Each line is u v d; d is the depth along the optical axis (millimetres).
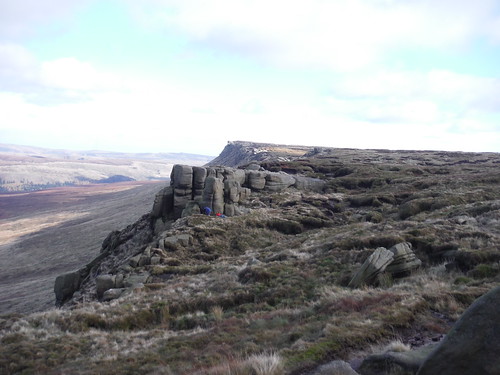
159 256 31500
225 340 12414
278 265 22328
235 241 35719
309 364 8570
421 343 9375
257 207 46688
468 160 85000
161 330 16125
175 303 18953
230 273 23688
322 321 12125
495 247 17703
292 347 9812
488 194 38500
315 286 18188
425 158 92000
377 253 17375
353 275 18078
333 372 7449
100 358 12758
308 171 71188
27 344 14438
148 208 126250
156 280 26875
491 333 5812
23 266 80438
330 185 58125
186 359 11156
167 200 46969
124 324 17531
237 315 16328
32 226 147750
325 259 21531
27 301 48469
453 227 23109
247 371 8453
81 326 17031
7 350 13914
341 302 13742
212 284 21906
